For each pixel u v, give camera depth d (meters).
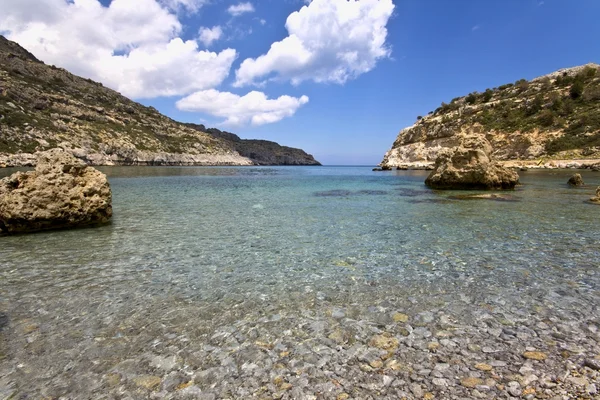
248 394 3.82
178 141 145.62
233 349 4.75
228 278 7.66
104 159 90.88
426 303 6.18
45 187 12.75
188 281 7.48
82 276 7.79
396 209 17.97
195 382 4.04
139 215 16.17
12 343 4.92
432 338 4.95
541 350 4.57
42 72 134.50
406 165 84.94
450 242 10.70
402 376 4.08
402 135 103.81
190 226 13.59
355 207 18.83
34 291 6.89
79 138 90.94
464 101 106.50
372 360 4.43
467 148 29.58
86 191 13.79
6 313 5.90
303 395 3.79
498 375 4.05
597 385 3.81
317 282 7.35
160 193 26.69
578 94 76.38
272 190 29.94
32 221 12.26
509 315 5.64
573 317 5.54
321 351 4.66
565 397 3.63
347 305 6.16
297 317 5.71
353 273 7.89
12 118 79.69
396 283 7.21
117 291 6.91
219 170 86.69
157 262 8.86
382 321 5.51
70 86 139.00
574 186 29.36
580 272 7.74
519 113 80.62
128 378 4.12
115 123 123.75
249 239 11.39
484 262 8.57
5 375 4.18
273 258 9.18
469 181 28.06
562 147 64.12
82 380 4.08
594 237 11.12
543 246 10.05
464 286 6.98
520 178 39.09
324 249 10.06
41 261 8.91
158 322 5.58
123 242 10.98
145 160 106.88
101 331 5.28
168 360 4.50
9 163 63.03
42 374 4.20
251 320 5.63
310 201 21.81
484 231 12.23
